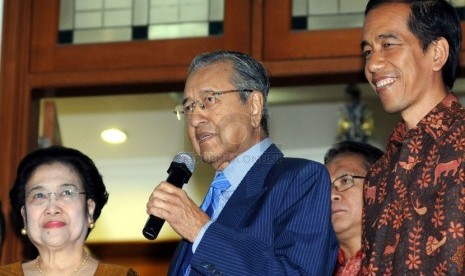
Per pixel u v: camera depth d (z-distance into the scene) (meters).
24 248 5.29
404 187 3.38
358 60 5.27
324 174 3.60
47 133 5.82
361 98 7.32
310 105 7.42
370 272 3.36
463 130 3.32
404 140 3.43
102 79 5.53
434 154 3.33
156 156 7.84
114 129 7.51
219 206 3.65
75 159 4.11
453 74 3.54
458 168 3.26
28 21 5.66
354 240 4.17
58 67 5.59
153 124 7.34
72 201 4.03
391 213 3.38
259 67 3.78
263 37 5.39
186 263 3.68
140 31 5.57
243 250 3.39
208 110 3.67
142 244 8.51
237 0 5.46
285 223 3.51
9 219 5.35
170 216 3.40
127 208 8.35
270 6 5.42
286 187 3.55
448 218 3.20
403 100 3.48
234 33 5.43
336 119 7.45
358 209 4.16
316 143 7.67
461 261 3.15
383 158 3.60
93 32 5.62
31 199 4.02
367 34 3.57
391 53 3.51
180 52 5.48
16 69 5.61
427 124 3.39
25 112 5.57
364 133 7.21
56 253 3.99
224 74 3.71
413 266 3.23
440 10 3.54
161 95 6.91
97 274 3.99
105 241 8.53
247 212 3.51
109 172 8.03
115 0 5.64
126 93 5.64
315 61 5.32
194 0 5.54
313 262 3.44
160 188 3.44
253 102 3.72
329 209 3.56
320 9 5.39
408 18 3.53
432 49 3.51
